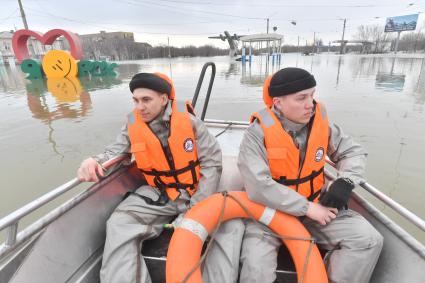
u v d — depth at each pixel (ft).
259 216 4.60
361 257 3.89
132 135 5.19
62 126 20.83
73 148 16.57
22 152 16.14
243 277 4.09
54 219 4.12
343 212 4.45
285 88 4.15
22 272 3.74
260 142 4.63
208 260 4.41
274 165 4.59
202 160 5.44
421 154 14.37
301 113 4.29
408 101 26.63
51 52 50.85
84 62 52.70
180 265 4.00
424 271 3.41
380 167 13.12
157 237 5.32
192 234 4.36
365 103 26.05
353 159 4.66
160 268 4.87
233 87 37.81
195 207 4.79
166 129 5.37
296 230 4.36
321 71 58.49
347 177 4.31
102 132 19.30
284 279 4.51
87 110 25.68
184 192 5.33
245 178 4.59
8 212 10.78
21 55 56.03
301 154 4.70
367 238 3.92
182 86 39.29
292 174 4.62
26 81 47.50
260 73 57.67
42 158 15.29
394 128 18.33
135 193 5.40
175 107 5.24
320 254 4.46
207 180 5.30
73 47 54.60
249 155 4.59
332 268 4.07
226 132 9.70
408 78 44.11
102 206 5.22
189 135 5.16
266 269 4.05
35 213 10.55
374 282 4.23
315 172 4.69
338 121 20.12
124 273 4.16
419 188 11.48
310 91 4.18
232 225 4.66
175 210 5.42
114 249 4.35
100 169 4.80
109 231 4.61
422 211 10.19
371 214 4.51
